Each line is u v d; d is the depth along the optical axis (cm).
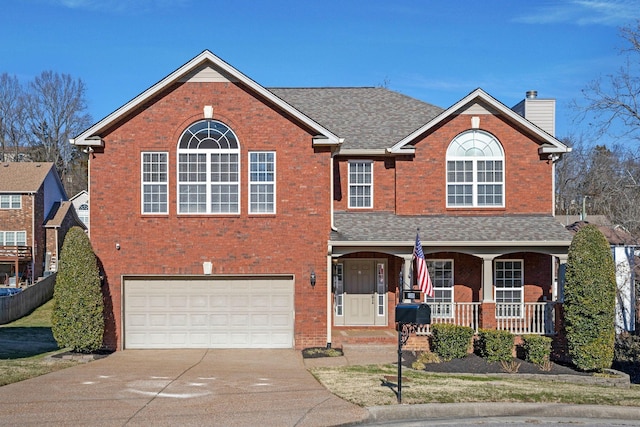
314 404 1236
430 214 2231
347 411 1191
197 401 1254
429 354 1864
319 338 2023
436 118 2217
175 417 1127
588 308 1794
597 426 1198
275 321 2052
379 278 2267
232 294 2055
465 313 2184
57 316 1875
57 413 1146
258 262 2034
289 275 2045
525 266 2216
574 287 1825
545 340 1859
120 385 1411
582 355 1786
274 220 2039
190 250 2033
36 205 4903
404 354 1934
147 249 2030
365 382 1462
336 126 2452
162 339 2044
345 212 2266
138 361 1805
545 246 2048
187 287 2053
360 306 2259
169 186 2034
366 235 2075
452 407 1248
